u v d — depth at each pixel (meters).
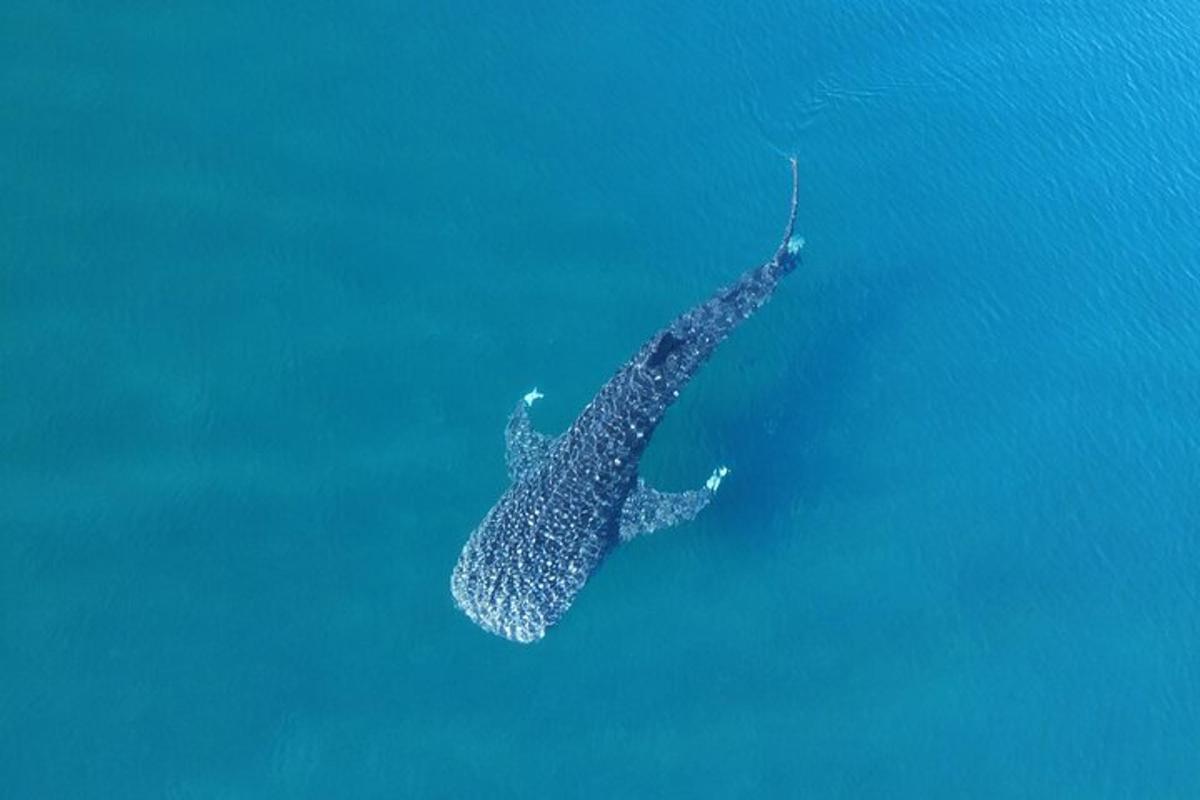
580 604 31.58
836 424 34.78
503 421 33.78
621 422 29.88
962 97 39.72
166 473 32.22
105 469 32.06
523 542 29.20
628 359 35.00
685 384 31.56
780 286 36.53
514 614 29.25
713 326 31.84
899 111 39.38
